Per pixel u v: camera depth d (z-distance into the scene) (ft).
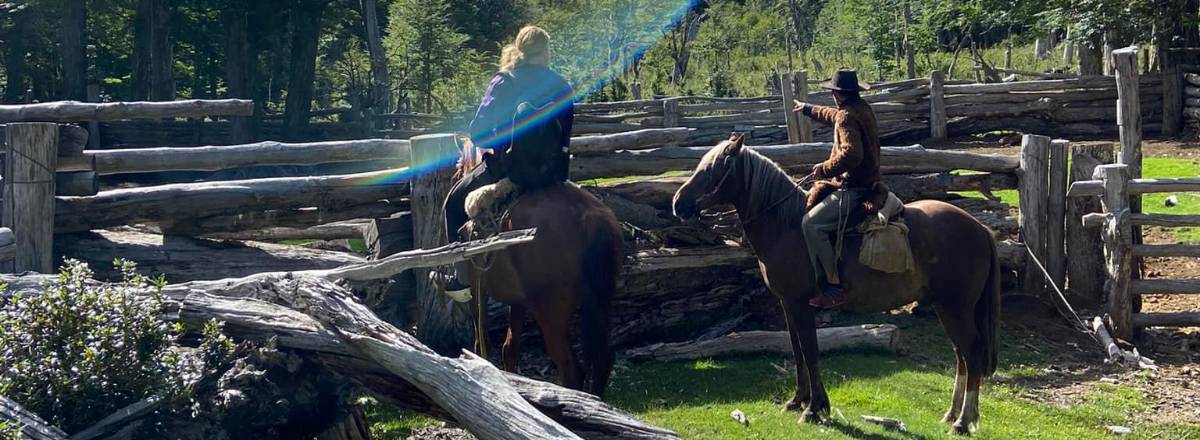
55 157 27.37
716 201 25.03
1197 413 26.94
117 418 17.51
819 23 131.75
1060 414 26.35
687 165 33.09
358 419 19.54
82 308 18.10
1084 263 35.65
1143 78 77.66
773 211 24.86
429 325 29.17
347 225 32.14
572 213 23.04
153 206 28.22
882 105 76.64
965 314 24.47
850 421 24.76
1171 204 47.80
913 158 35.12
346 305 18.97
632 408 25.40
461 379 17.30
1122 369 30.68
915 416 25.39
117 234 29.50
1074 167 35.94
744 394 26.71
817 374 24.71
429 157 29.25
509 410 16.67
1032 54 124.57
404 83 104.83
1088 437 24.80
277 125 88.38
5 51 95.76
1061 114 75.51
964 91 76.07
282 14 90.94
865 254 23.72
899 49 111.55
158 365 18.12
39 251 27.14
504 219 23.49
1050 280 34.45
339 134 85.05
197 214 28.60
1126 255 33.30
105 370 17.71
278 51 106.93
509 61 24.02
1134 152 37.52
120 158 28.27
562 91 23.95
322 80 124.98
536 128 23.38
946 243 24.22
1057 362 30.99
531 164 23.56
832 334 30.40
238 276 28.86
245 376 18.22
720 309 32.55
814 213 24.13
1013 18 88.22
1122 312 33.27
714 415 24.84
